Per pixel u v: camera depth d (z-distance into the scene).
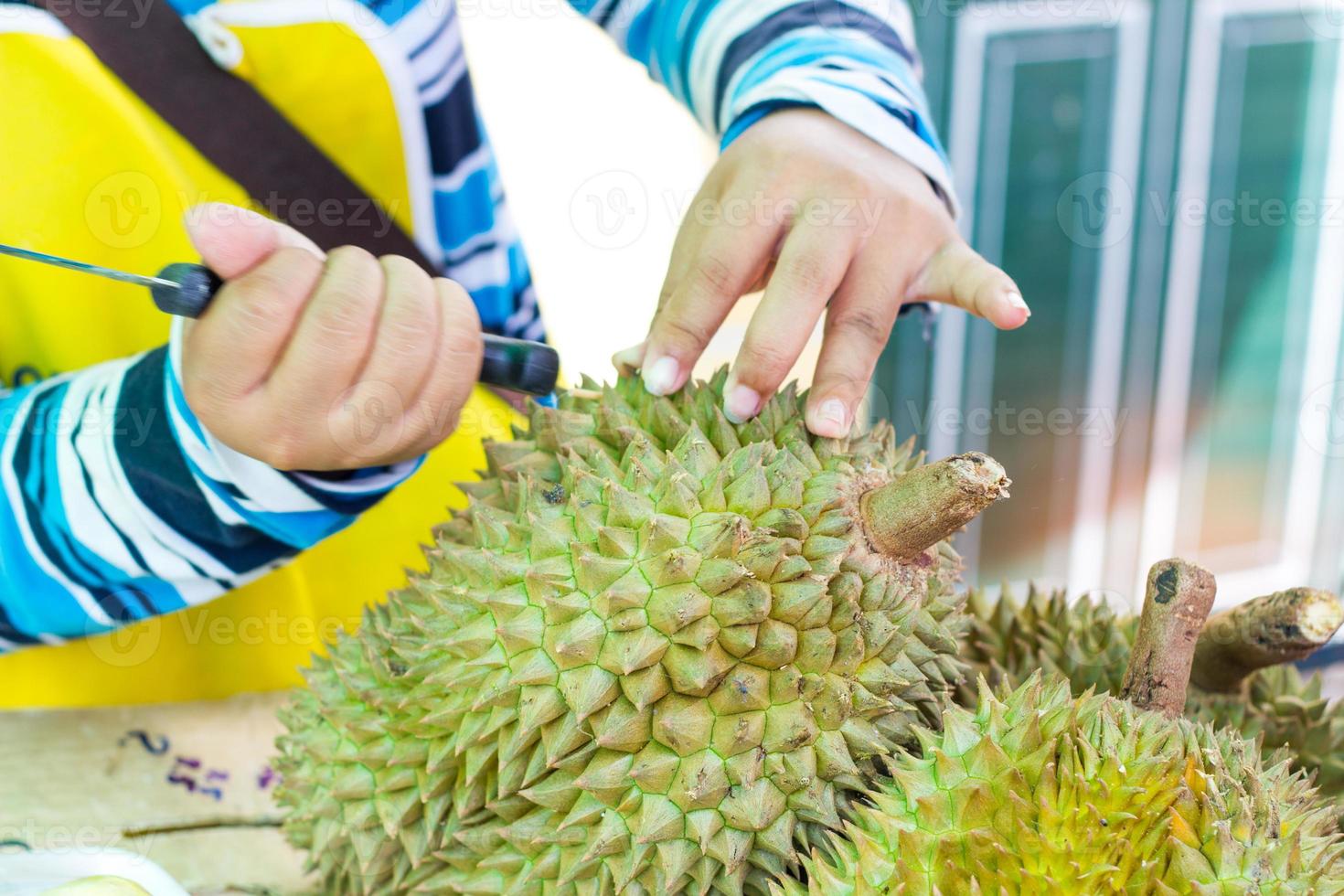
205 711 0.69
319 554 0.73
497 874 0.54
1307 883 0.46
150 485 0.58
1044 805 0.47
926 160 0.61
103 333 0.69
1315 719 0.58
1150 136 1.44
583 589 0.51
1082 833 0.47
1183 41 1.38
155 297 0.51
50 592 0.60
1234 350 1.61
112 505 0.59
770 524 0.52
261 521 0.59
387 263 0.55
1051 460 1.58
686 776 0.50
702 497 0.53
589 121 1.10
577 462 0.55
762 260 0.58
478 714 0.52
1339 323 1.52
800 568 0.51
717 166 0.61
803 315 0.55
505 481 0.57
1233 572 1.64
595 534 0.52
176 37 0.64
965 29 1.39
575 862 0.51
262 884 0.61
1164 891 0.46
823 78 0.62
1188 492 1.65
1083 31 1.41
